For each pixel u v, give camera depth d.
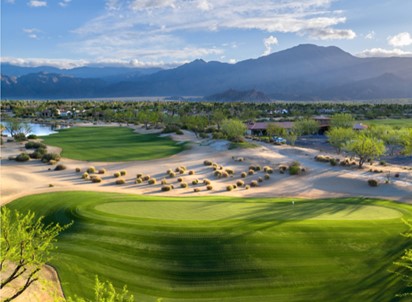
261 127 138.00
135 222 36.12
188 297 25.92
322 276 28.33
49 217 39.81
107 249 31.23
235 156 86.81
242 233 33.44
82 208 40.88
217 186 64.06
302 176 70.62
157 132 135.75
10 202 46.25
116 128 151.88
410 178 66.25
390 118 185.88
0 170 71.12
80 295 25.28
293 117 197.62
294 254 30.73
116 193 53.16
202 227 34.56
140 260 29.86
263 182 67.69
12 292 23.12
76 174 71.50
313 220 37.41
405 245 32.59
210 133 132.12
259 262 29.59
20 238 17.81
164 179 67.06
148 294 26.06
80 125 168.50
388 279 28.09
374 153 74.69
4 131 144.50
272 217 38.81
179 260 29.91
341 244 32.47
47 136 123.81
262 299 25.84
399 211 43.06
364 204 47.06
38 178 66.44
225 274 28.36
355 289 27.03
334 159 80.56
